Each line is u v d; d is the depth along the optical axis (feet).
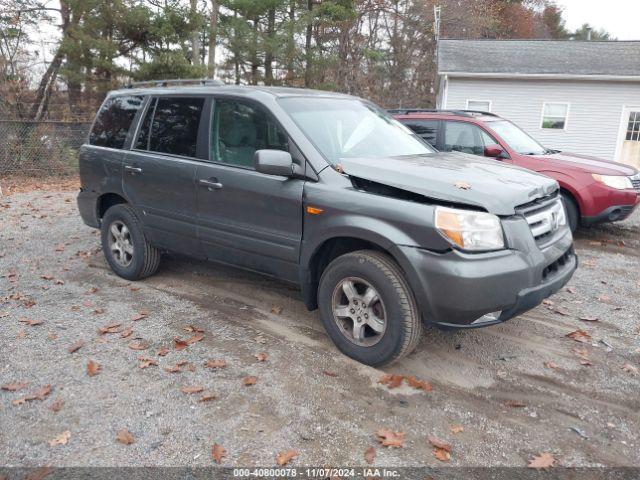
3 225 26.53
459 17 104.58
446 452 9.32
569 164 23.94
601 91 59.77
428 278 10.64
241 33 69.46
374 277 11.43
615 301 16.75
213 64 71.20
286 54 72.74
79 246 22.27
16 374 11.77
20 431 9.83
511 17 126.72
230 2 66.74
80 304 15.84
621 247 23.90
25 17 55.72
